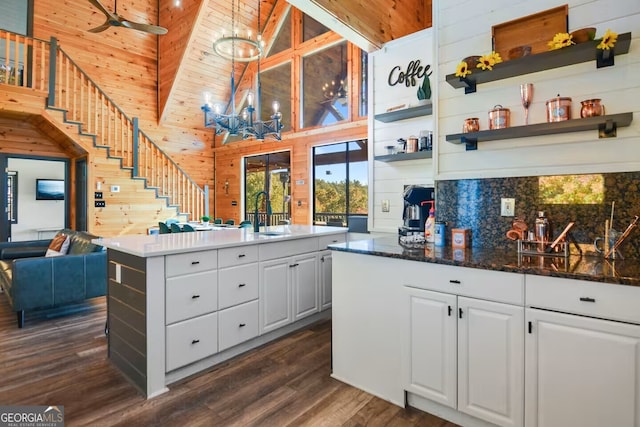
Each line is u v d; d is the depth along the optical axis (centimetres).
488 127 231
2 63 624
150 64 779
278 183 762
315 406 205
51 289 338
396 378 207
